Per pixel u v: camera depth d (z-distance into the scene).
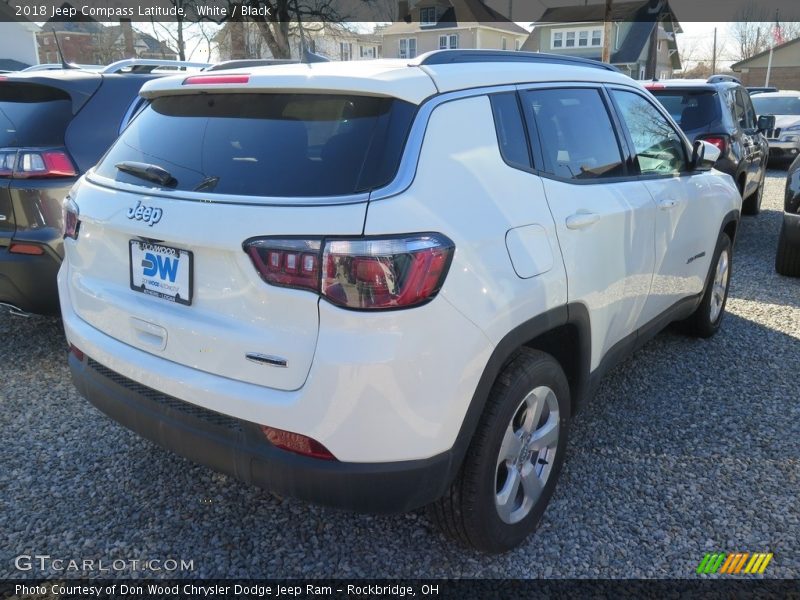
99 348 2.59
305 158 2.25
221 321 2.22
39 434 3.50
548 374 2.62
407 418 2.09
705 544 2.76
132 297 2.50
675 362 4.52
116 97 4.47
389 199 2.08
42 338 4.76
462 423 2.23
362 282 2.00
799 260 6.45
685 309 4.27
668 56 57.56
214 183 2.31
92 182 2.74
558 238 2.62
